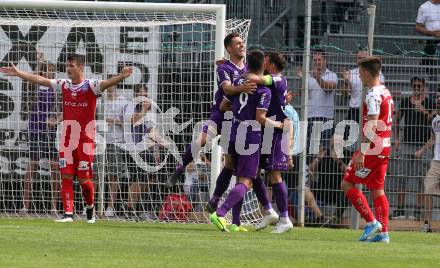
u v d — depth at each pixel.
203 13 41.22
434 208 42.72
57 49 41.84
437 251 25.56
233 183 38.88
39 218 39.91
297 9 49.19
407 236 34.75
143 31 41.72
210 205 32.91
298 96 42.53
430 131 41.97
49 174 41.31
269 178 33.69
